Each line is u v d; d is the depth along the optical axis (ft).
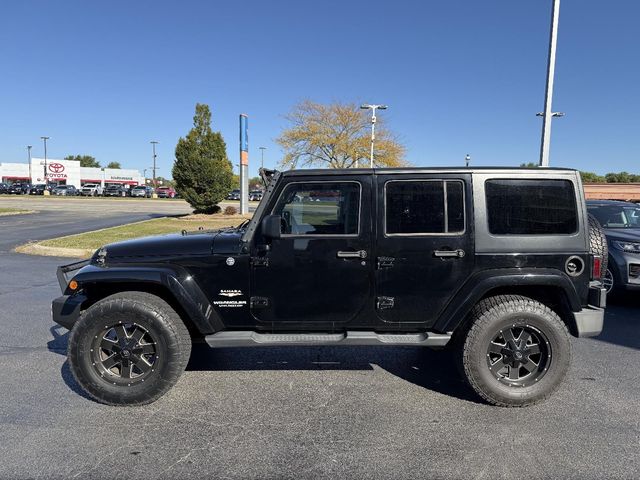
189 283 12.33
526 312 11.95
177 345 12.07
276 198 12.40
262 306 12.47
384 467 9.43
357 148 121.70
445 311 12.39
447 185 12.32
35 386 13.37
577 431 10.89
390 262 12.29
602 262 12.59
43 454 9.83
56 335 17.98
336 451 10.02
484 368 12.09
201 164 83.66
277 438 10.57
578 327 12.30
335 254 12.31
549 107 44.62
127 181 315.78
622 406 12.21
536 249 12.29
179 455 9.84
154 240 13.06
